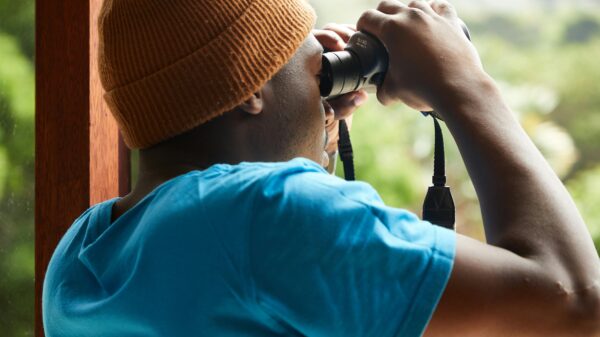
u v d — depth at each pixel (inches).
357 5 294.8
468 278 39.3
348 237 39.0
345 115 54.1
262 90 45.2
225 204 40.1
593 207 201.0
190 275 39.9
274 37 44.6
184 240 40.3
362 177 179.9
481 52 287.4
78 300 43.4
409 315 38.9
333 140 57.9
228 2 43.8
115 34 45.4
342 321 38.8
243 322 39.5
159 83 44.1
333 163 58.6
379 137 181.5
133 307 41.0
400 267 39.1
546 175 43.1
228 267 39.3
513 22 314.2
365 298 38.9
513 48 307.1
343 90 50.1
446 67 46.4
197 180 41.6
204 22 43.6
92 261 43.7
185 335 39.9
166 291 40.3
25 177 72.7
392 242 39.3
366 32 50.1
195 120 43.8
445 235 40.3
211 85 43.6
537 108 246.7
